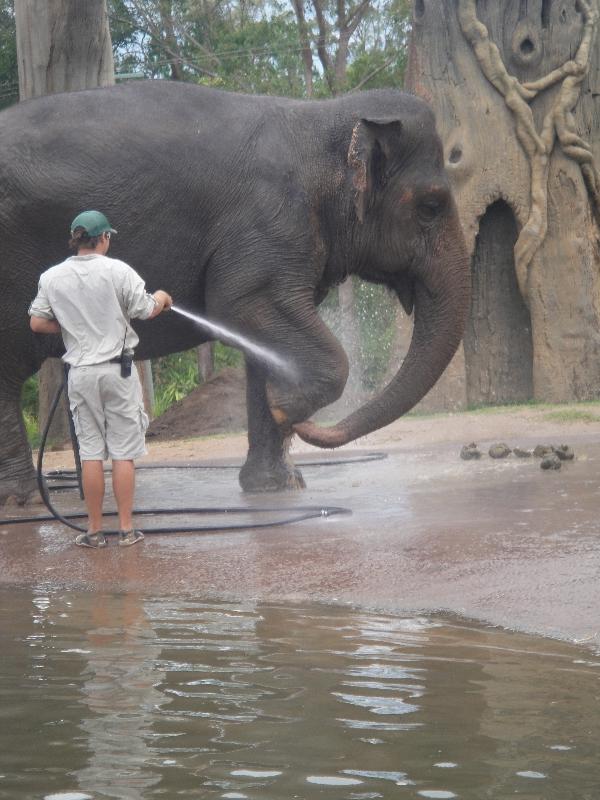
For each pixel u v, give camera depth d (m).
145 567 8.65
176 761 4.37
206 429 27.56
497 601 6.93
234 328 11.40
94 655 6.09
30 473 12.48
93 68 21.78
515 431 18.70
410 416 22.66
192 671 5.69
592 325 24.16
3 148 11.34
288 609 7.12
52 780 4.20
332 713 4.92
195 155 11.27
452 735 4.58
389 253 11.74
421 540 8.77
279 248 11.21
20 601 7.71
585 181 24.67
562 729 4.62
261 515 10.86
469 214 24.42
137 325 11.99
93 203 11.24
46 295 9.48
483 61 24.53
